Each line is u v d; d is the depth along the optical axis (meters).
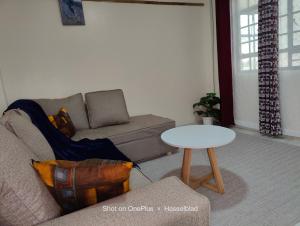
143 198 0.92
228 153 2.79
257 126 3.57
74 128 2.65
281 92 3.14
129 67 3.43
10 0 2.65
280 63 3.09
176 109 3.94
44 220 0.87
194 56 3.98
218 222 1.62
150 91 3.66
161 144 2.84
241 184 2.08
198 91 4.12
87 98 2.99
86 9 3.04
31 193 0.86
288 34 2.94
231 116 3.89
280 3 2.95
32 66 2.85
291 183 2.03
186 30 3.83
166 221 0.83
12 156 0.90
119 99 3.03
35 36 2.82
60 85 3.02
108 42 3.24
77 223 0.81
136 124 2.86
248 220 1.62
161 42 3.63
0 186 0.80
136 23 3.39
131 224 0.81
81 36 3.06
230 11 3.59
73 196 0.90
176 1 3.66
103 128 2.82
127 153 2.62
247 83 3.60
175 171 2.47
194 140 1.87
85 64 3.13
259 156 2.64
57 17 2.90
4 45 2.68
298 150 2.71
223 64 3.79
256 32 3.34
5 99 2.71
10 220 0.86
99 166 0.90
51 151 1.50
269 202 1.79
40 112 2.25
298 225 1.53
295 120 3.05
